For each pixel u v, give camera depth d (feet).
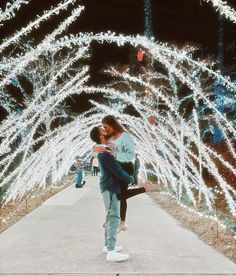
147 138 57.98
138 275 17.34
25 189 46.60
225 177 45.32
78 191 59.36
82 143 78.84
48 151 55.21
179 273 17.58
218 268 18.34
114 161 20.27
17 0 22.21
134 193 21.74
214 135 70.38
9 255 20.54
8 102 72.38
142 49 65.87
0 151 37.60
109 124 22.16
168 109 72.90
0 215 33.68
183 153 42.93
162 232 26.71
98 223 30.09
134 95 80.84
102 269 18.16
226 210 35.94
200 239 24.68
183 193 49.03
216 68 82.43
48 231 26.86
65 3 23.52
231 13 21.97
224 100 73.46
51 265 18.74
